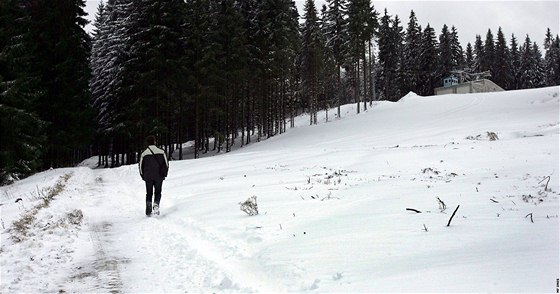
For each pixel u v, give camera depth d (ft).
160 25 100.17
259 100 132.98
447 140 73.15
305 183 37.65
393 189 29.63
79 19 91.20
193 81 105.70
